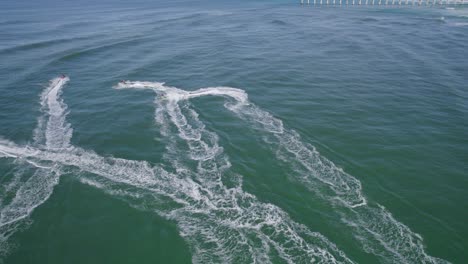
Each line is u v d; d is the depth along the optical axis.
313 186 29.42
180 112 43.81
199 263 22.47
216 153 34.44
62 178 30.94
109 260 23.33
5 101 48.56
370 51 73.31
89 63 66.94
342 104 45.56
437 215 26.33
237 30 100.69
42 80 57.31
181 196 28.39
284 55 70.50
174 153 34.66
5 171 32.03
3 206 27.66
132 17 131.75
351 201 27.72
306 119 41.34
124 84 54.22
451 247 23.53
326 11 148.38
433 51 72.12
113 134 38.62
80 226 25.89
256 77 56.38
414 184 29.73
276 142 36.25
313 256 22.66
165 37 90.69
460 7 156.88
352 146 35.47
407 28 100.69
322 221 25.66
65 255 23.73
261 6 171.00
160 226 25.52
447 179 30.30
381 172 31.31
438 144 35.59
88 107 46.12
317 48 76.94
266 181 30.16
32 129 40.34
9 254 23.73
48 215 26.88
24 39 89.69
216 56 70.25
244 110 44.00
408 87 51.25
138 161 33.38
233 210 26.75
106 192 29.06
